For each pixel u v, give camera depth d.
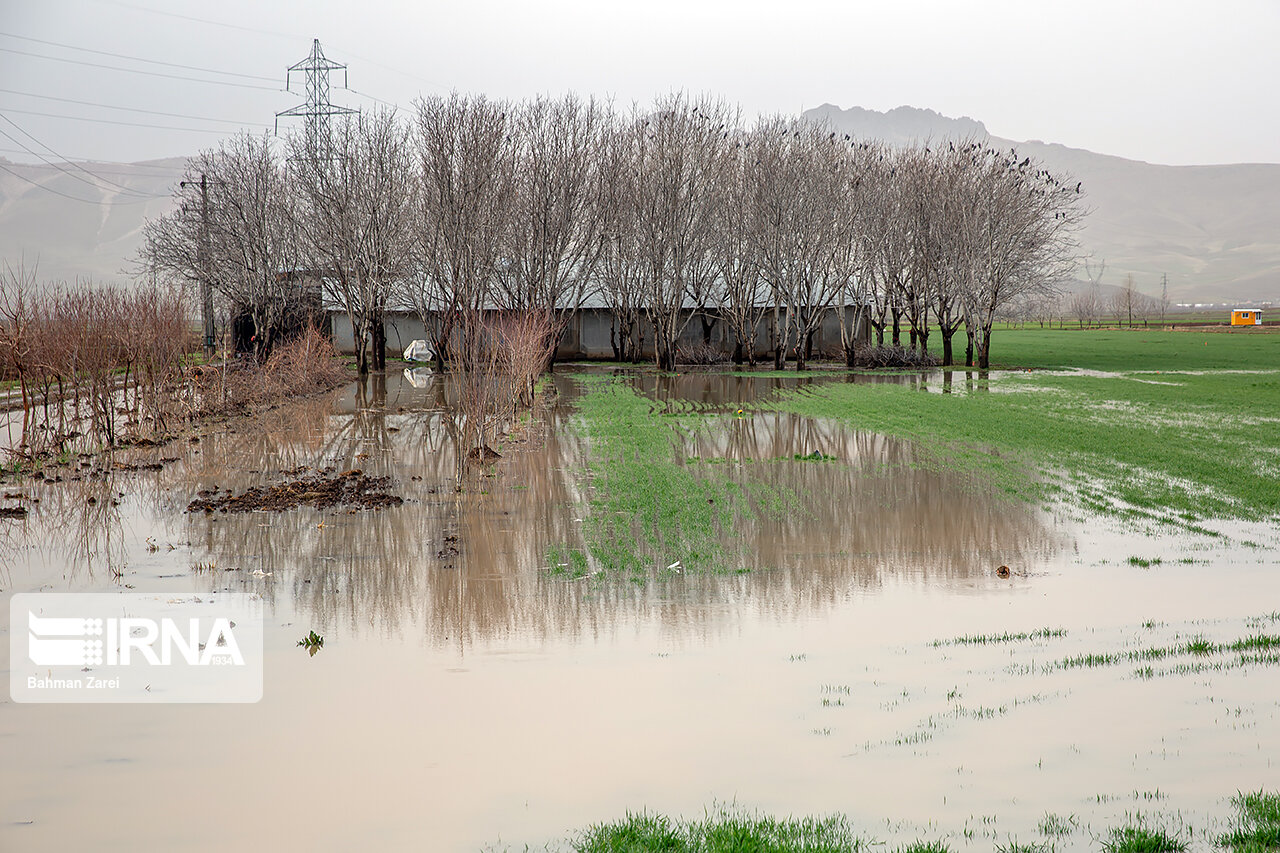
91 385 27.41
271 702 8.83
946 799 6.70
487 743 7.88
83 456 23.95
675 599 12.27
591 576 13.35
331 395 39.06
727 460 23.39
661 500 18.45
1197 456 23.86
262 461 23.16
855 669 9.64
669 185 55.34
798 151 59.28
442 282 51.12
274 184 53.00
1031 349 79.25
